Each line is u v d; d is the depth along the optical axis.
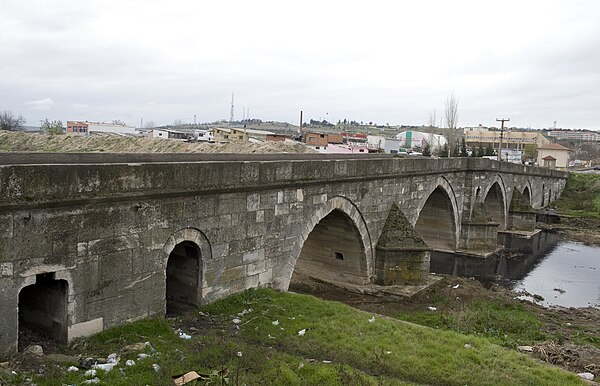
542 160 110.94
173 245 13.98
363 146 99.62
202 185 14.52
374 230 25.34
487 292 27.05
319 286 26.09
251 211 16.69
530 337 19.23
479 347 14.90
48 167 10.70
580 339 19.98
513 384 12.50
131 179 12.48
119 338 12.24
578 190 75.69
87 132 131.25
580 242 46.25
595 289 30.47
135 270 12.95
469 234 38.12
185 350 12.03
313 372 11.73
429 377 12.57
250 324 14.47
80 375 10.06
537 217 59.19
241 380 10.67
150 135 112.44
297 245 19.22
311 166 19.41
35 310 12.12
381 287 25.39
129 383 9.95
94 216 11.84
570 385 12.78
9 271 10.27
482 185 39.78
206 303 15.26
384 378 12.05
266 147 62.12
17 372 9.77
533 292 29.30
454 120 88.88
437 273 32.31
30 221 10.54
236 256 16.25
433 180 32.09
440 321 20.88
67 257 11.34
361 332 14.80
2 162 13.93
